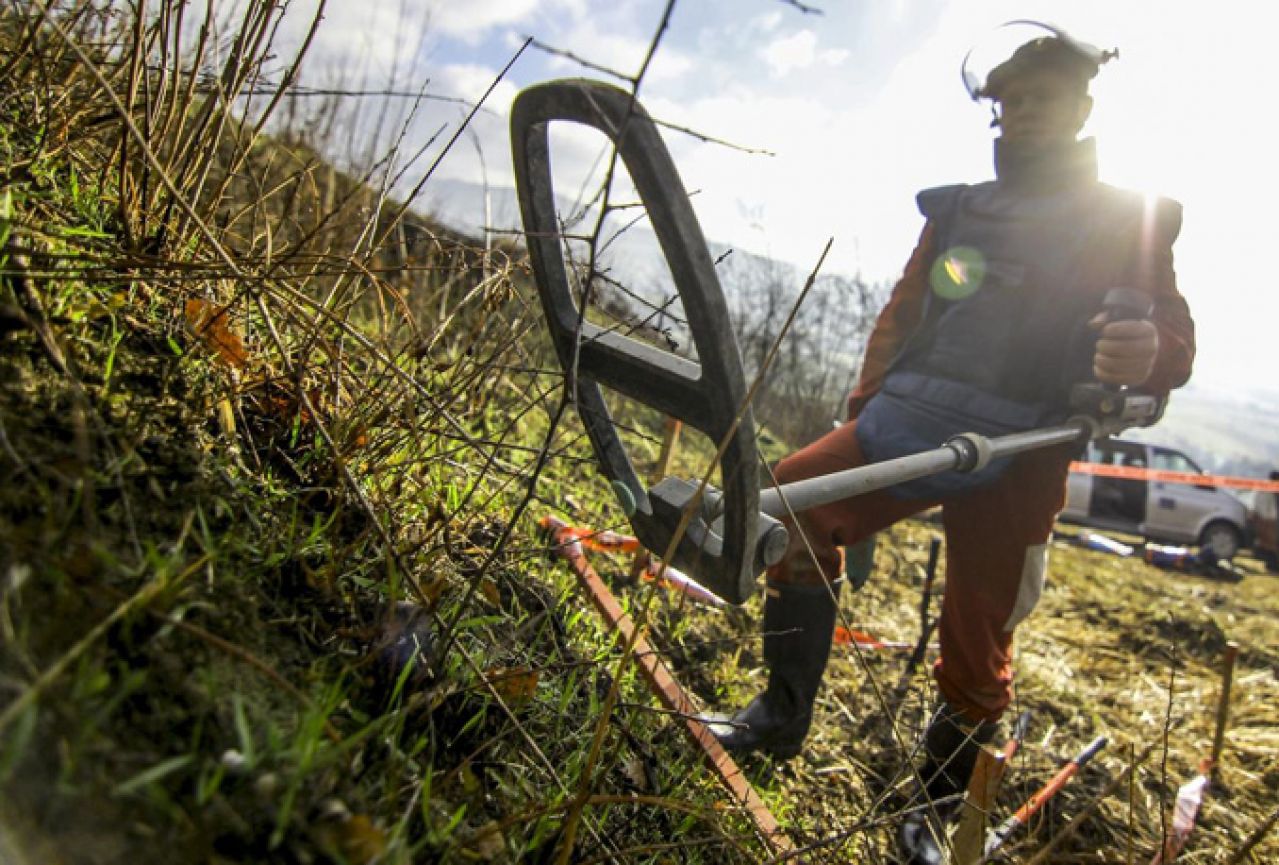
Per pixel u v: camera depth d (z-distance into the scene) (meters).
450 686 1.12
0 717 0.63
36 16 1.31
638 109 0.99
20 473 0.89
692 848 1.41
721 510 1.27
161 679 0.82
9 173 1.25
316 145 2.98
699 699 2.16
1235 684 3.93
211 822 0.73
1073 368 2.00
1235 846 2.47
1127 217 1.97
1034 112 2.07
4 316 1.01
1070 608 4.82
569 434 3.25
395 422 1.46
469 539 1.61
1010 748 2.33
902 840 1.96
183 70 1.56
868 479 1.54
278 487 1.25
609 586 2.36
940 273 2.18
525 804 1.13
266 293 1.34
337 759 0.90
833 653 2.97
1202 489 10.32
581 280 1.40
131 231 1.34
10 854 0.58
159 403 1.16
